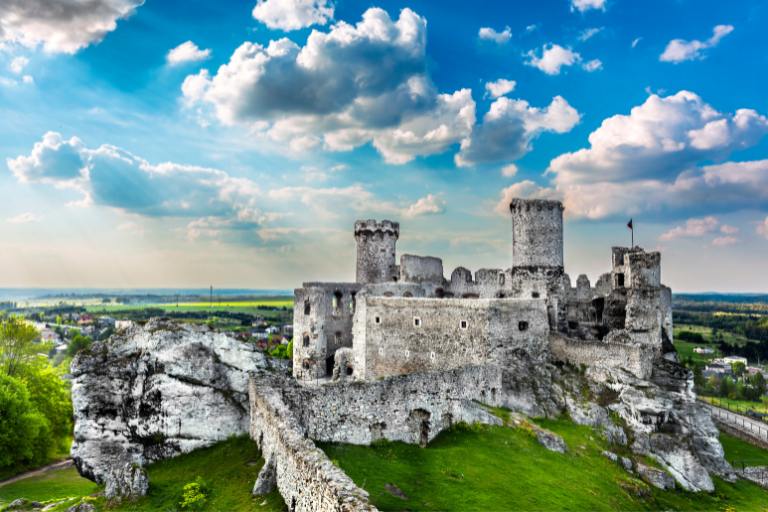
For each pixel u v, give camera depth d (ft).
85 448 148.66
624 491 153.38
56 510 117.19
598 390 209.97
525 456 155.63
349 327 285.43
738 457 248.93
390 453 139.33
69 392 295.28
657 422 198.08
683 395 211.82
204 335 157.89
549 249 255.70
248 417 154.30
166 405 151.43
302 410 132.26
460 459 142.41
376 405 146.41
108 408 150.51
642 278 235.61
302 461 86.22
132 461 133.90
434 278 301.43
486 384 188.34
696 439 206.28
